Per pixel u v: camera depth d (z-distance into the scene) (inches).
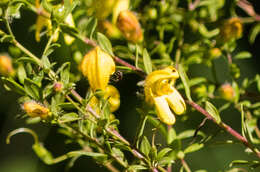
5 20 12.1
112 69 12.2
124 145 12.2
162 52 14.7
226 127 12.4
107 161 12.5
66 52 14.2
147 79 12.2
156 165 12.2
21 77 12.0
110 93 12.6
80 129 12.4
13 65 12.4
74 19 14.0
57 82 12.0
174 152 12.4
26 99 12.5
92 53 12.2
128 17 13.5
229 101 14.3
